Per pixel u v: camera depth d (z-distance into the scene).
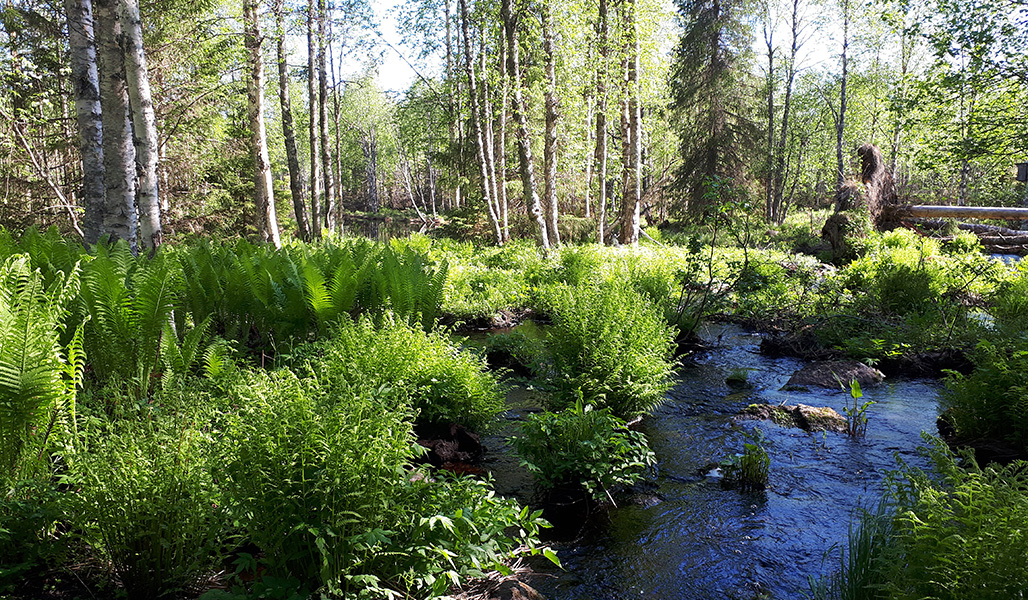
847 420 5.88
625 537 3.98
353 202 62.91
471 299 11.01
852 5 27.27
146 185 7.17
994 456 4.71
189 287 6.98
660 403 6.63
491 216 19.17
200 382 4.49
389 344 5.32
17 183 15.34
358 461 2.66
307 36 18.92
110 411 4.18
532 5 16.02
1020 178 11.99
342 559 2.61
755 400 6.79
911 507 2.93
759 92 26.98
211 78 15.64
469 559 2.87
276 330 7.19
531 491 4.57
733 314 11.18
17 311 3.29
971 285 11.16
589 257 13.35
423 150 37.50
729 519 4.20
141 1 14.88
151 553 2.73
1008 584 2.16
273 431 2.65
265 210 15.27
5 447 3.07
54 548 2.76
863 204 17.12
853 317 9.32
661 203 32.81
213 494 2.80
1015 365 5.05
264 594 2.47
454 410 5.35
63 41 14.84
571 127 21.08
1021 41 11.04
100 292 5.04
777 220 34.16
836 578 3.28
